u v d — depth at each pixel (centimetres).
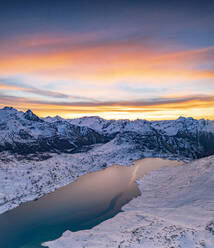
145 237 7319
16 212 10825
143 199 12094
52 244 7938
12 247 7938
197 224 7838
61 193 13738
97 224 9469
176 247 6278
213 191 10762
